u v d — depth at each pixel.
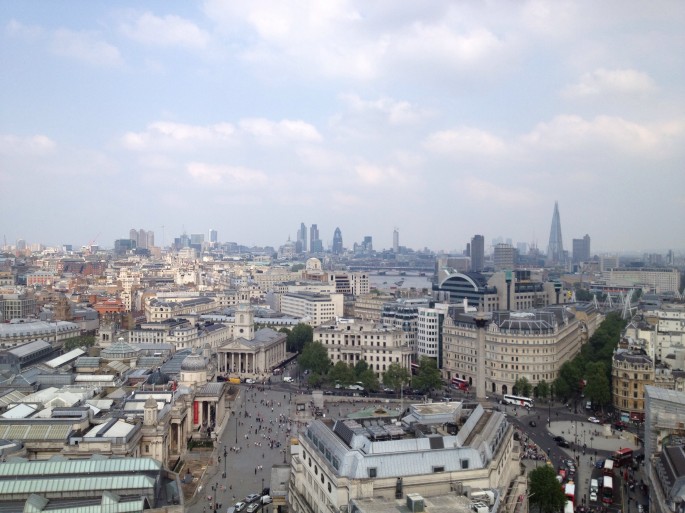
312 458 178.88
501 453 181.50
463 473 160.88
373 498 151.62
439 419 191.25
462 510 144.62
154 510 158.62
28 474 171.00
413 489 156.38
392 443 164.75
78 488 163.00
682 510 158.12
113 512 154.50
